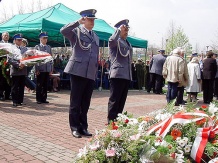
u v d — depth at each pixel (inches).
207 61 412.8
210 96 415.5
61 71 516.1
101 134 91.7
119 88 204.7
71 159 146.9
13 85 300.7
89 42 191.3
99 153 84.4
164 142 85.9
